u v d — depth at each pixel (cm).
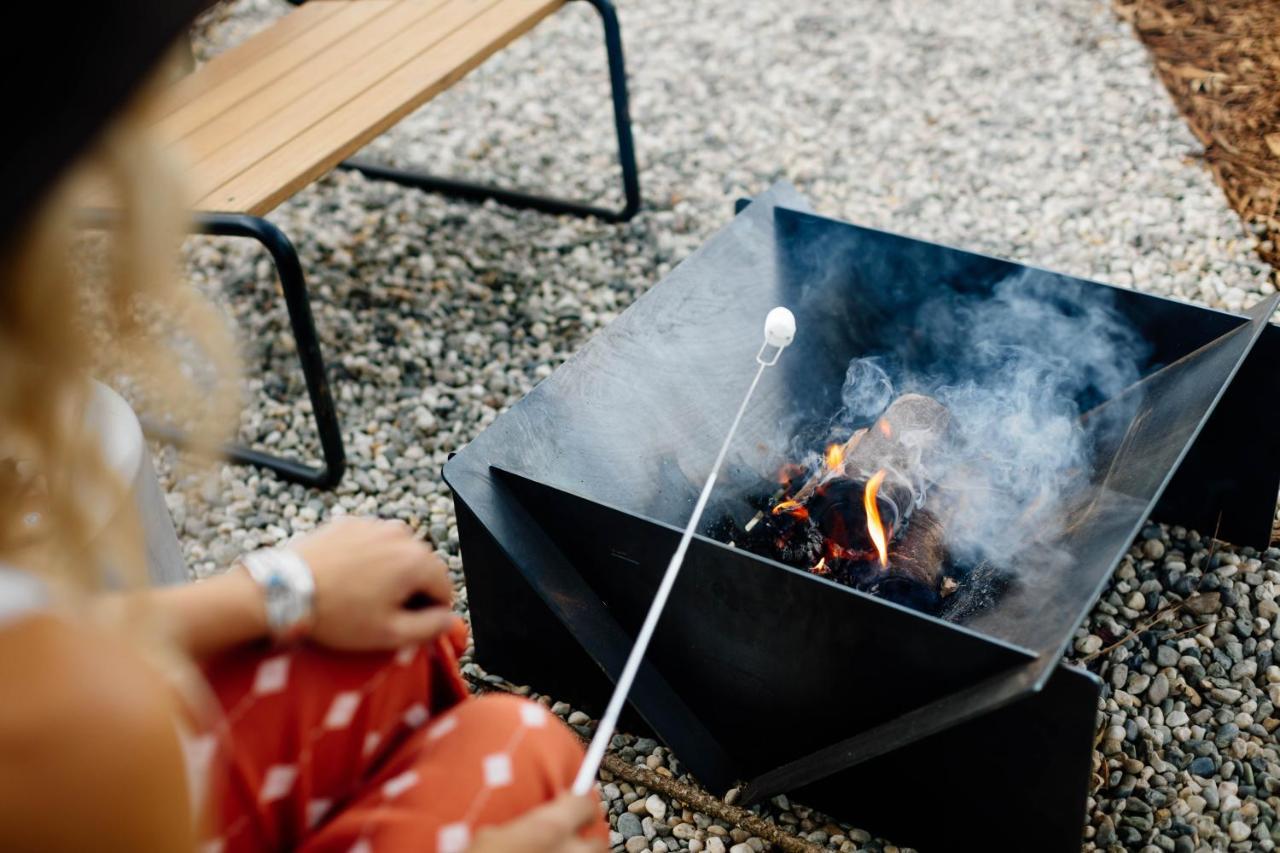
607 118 343
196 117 235
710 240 217
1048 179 309
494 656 191
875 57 362
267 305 280
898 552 182
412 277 288
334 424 228
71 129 61
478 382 259
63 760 66
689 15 389
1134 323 200
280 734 104
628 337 196
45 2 58
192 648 100
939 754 154
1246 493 206
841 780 165
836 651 153
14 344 66
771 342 164
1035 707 144
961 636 141
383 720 110
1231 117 322
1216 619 200
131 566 80
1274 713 185
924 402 200
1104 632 198
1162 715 185
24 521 84
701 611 161
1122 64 349
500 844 93
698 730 174
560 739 110
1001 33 369
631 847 168
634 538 160
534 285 285
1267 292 267
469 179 321
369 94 240
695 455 195
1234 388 196
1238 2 364
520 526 167
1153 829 169
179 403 93
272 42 262
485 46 257
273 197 212
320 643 106
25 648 67
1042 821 153
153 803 69
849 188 310
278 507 231
